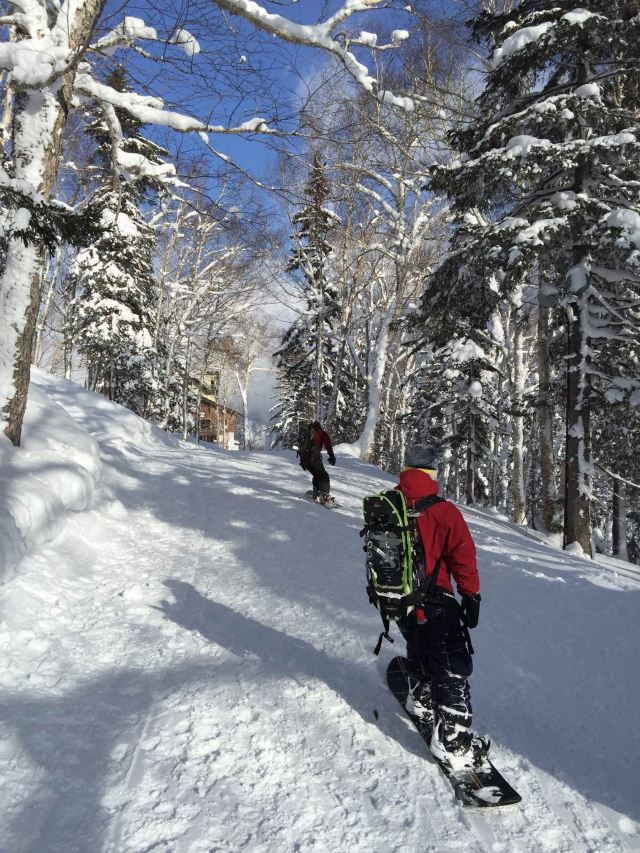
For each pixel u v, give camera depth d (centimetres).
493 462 2384
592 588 640
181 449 1446
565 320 1505
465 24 1335
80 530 628
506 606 558
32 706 314
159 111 718
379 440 3170
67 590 486
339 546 700
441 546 299
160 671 371
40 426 794
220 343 3272
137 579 541
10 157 699
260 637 432
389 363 2933
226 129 734
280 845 235
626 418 1378
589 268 1214
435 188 1270
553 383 1667
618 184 1167
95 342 2353
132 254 2389
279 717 328
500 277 1578
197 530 721
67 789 255
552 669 436
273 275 2798
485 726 345
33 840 224
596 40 1126
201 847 230
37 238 562
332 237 2731
